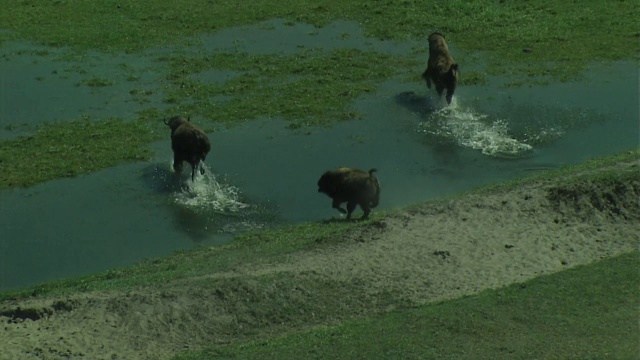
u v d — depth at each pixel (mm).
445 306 28984
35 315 30031
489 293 29703
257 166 43875
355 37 60406
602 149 45406
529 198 37875
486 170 43375
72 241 37594
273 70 54875
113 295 31047
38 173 42750
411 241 34812
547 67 55469
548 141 46344
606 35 60188
